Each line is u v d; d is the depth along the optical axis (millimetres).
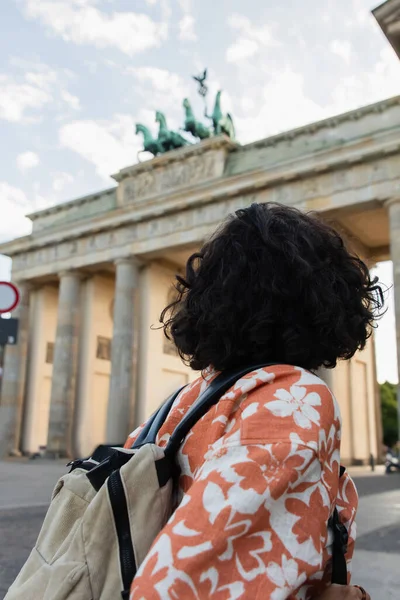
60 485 2281
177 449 2117
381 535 12516
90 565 1952
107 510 1993
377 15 21375
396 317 38031
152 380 53906
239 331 2316
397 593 7547
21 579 2098
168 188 52750
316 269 2402
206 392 2234
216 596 1602
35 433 61656
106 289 61219
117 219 53500
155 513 2008
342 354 2467
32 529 13336
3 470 37188
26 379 62625
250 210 2580
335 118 44156
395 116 41781
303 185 43656
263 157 48062
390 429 127312
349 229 46625
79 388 58062
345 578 2123
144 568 1664
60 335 56656
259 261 2361
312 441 1802
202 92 63594
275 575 1638
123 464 2189
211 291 2367
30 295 63688
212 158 50469
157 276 55781
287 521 1715
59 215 61656
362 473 41219
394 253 38844
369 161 41031
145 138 59469
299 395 1963
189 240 49250
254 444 1798
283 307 2336
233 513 1663
